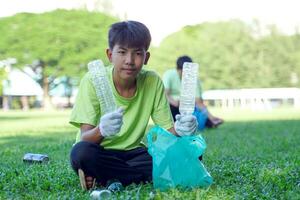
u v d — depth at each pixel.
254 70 39.69
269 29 40.50
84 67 41.50
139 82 3.83
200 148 3.58
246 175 4.15
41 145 8.23
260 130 11.21
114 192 3.48
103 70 3.43
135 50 3.52
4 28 40.88
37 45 40.59
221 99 40.16
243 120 16.27
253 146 7.45
